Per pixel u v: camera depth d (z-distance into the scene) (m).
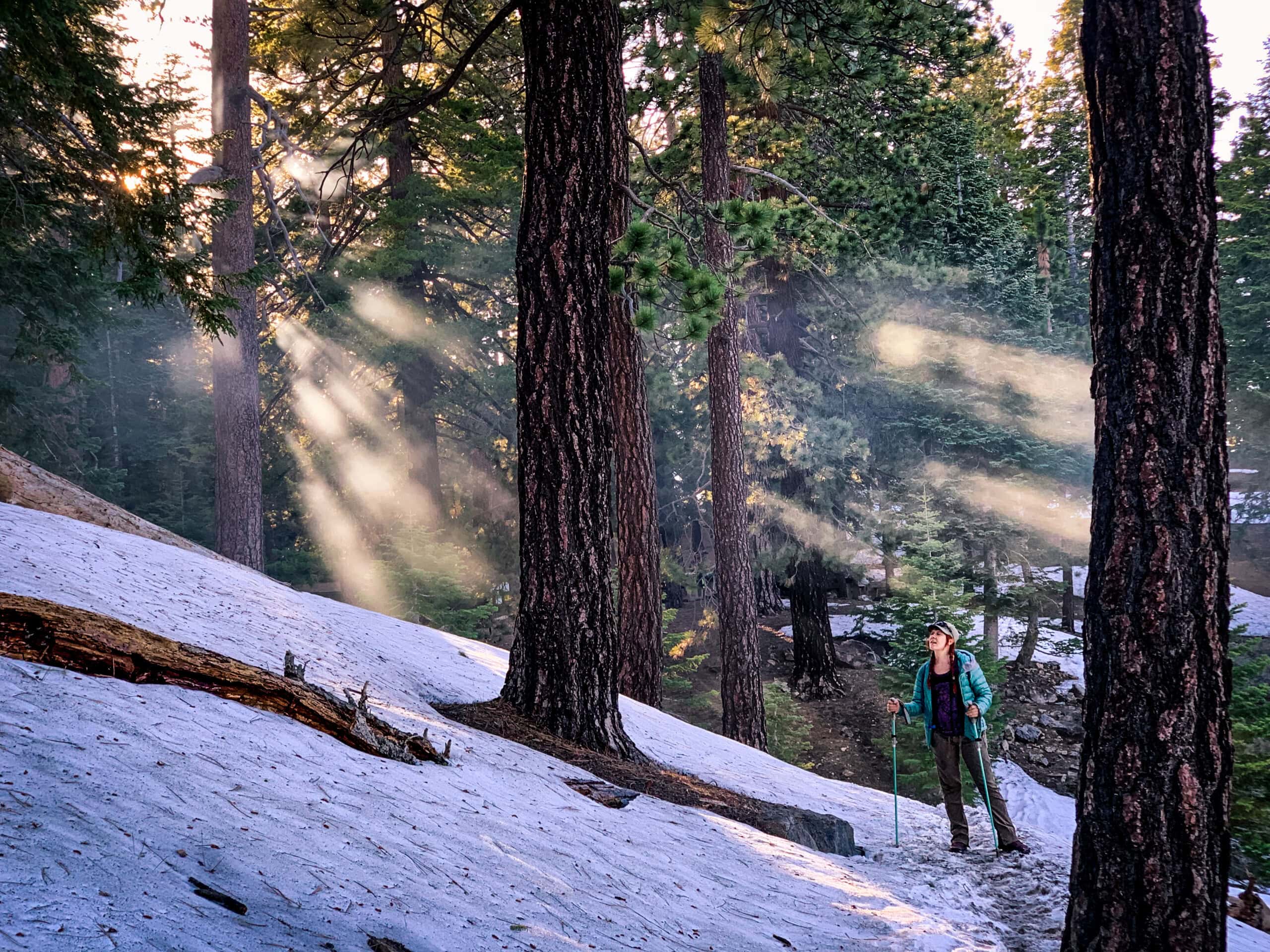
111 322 19.17
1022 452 24.06
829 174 21.70
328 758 4.38
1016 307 27.58
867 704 24.38
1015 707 24.86
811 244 19.55
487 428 29.36
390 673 8.30
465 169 24.84
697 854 5.37
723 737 12.37
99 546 8.18
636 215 15.21
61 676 3.96
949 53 18.55
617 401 14.59
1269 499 35.91
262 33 22.27
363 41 16.89
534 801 5.23
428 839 3.79
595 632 8.16
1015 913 5.62
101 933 2.21
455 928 3.05
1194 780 3.90
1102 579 4.10
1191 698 3.93
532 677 8.09
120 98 11.32
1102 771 4.04
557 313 8.12
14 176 13.80
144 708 3.97
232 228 17.45
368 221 26.02
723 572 16.52
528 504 8.20
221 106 17.56
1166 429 4.00
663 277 10.02
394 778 4.50
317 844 3.27
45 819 2.67
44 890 2.30
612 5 8.35
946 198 24.78
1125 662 4.00
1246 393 34.25
